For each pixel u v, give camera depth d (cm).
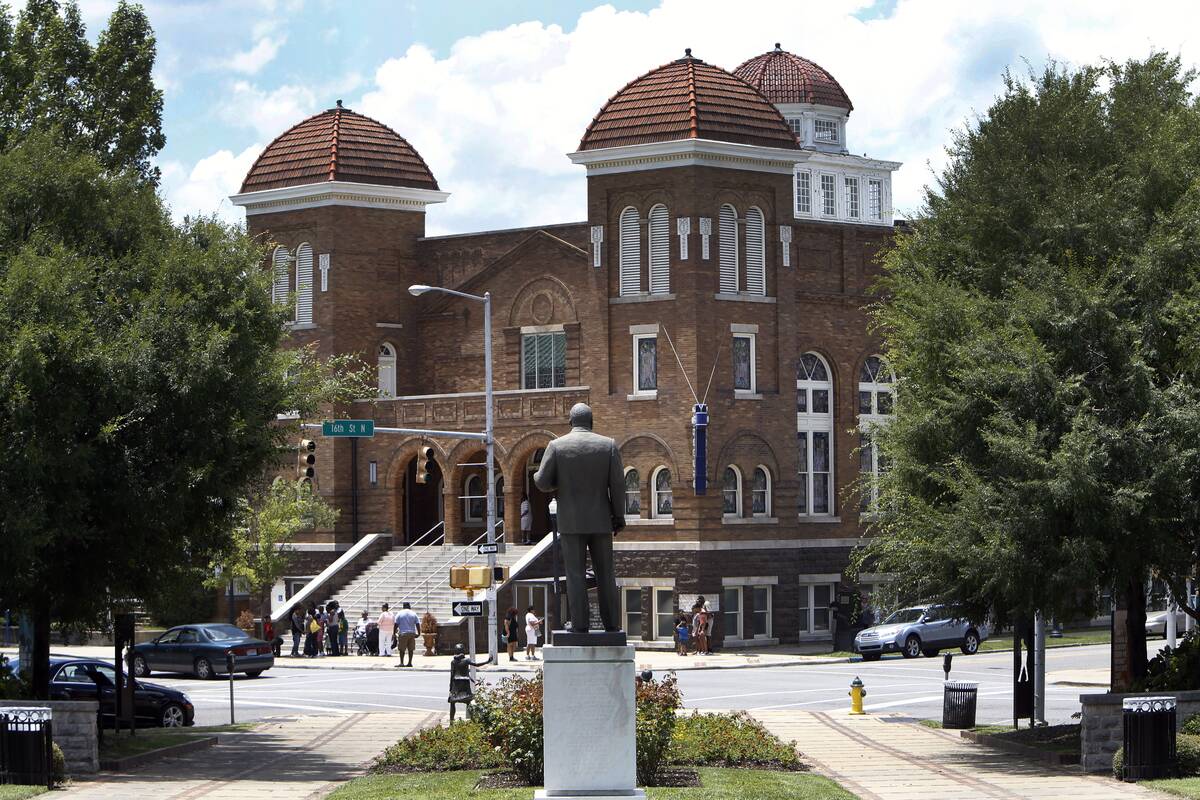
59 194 2933
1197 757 2362
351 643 5744
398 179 6362
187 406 2794
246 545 5584
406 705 3984
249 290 3022
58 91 3650
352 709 3897
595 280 5716
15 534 2558
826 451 5984
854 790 2297
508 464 5891
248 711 3853
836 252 6019
